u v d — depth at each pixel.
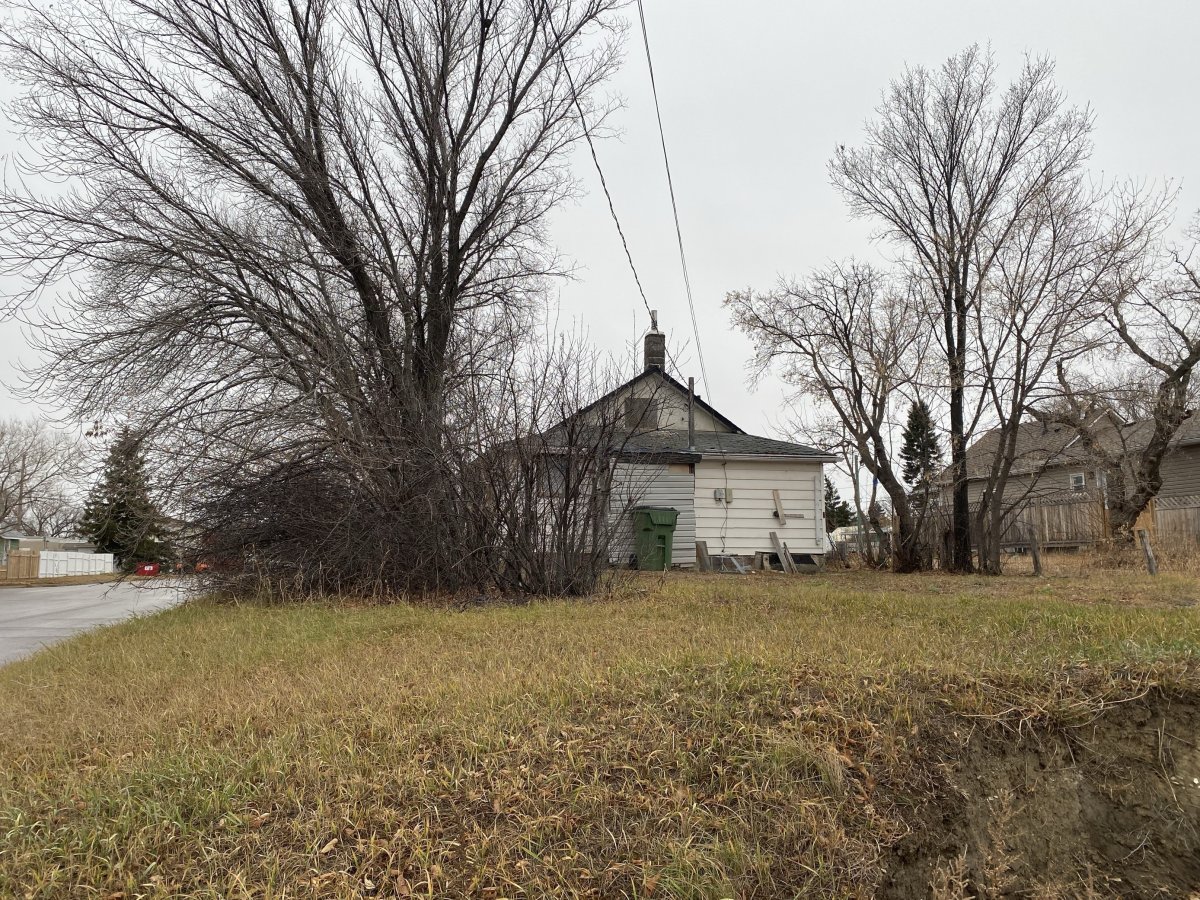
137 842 3.37
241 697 5.43
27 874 3.20
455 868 3.25
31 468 53.91
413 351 12.77
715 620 7.95
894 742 4.11
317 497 11.66
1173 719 4.45
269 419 11.48
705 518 19.05
